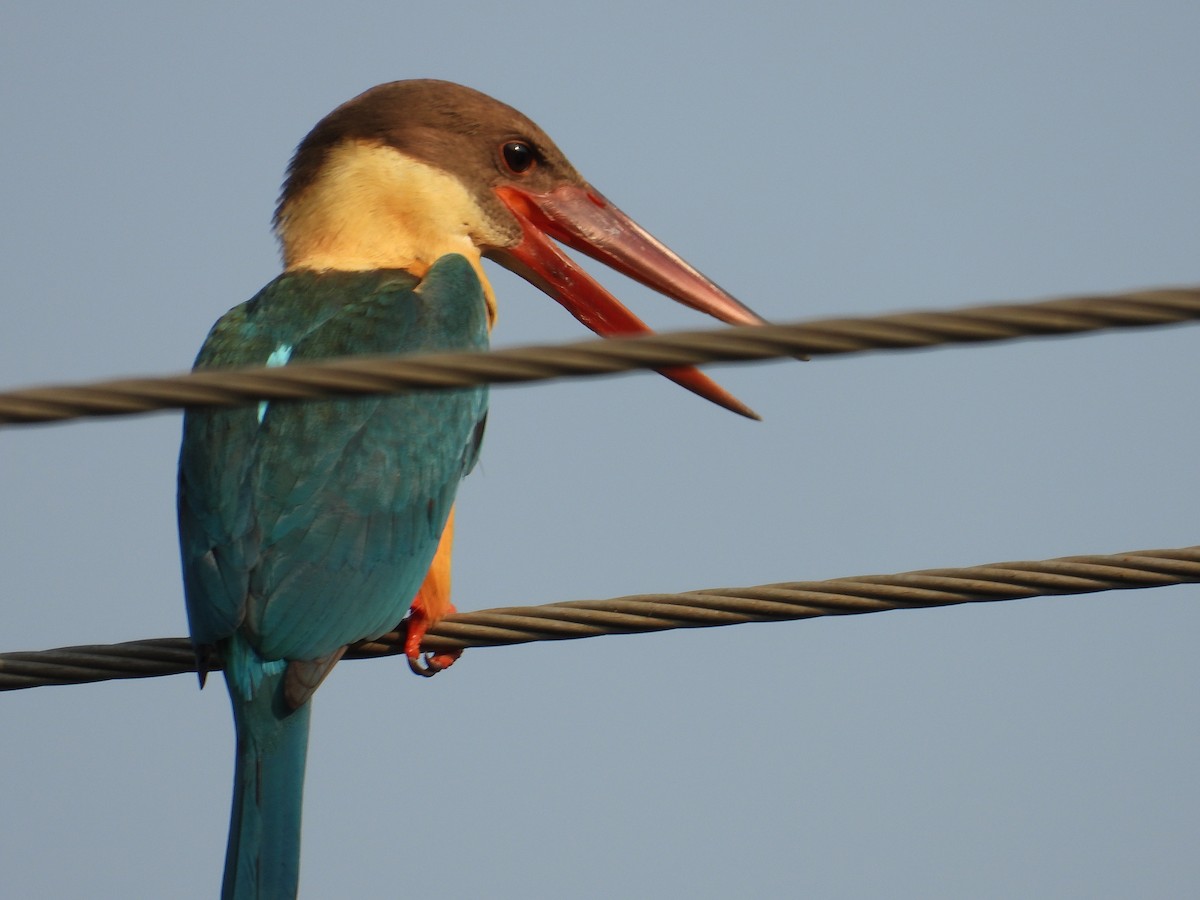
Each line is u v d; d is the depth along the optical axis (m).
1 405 6.83
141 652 10.50
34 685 10.36
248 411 11.27
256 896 9.79
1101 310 6.80
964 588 9.55
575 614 10.16
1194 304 6.78
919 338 6.84
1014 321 6.83
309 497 10.88
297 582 10.56
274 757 10.19
